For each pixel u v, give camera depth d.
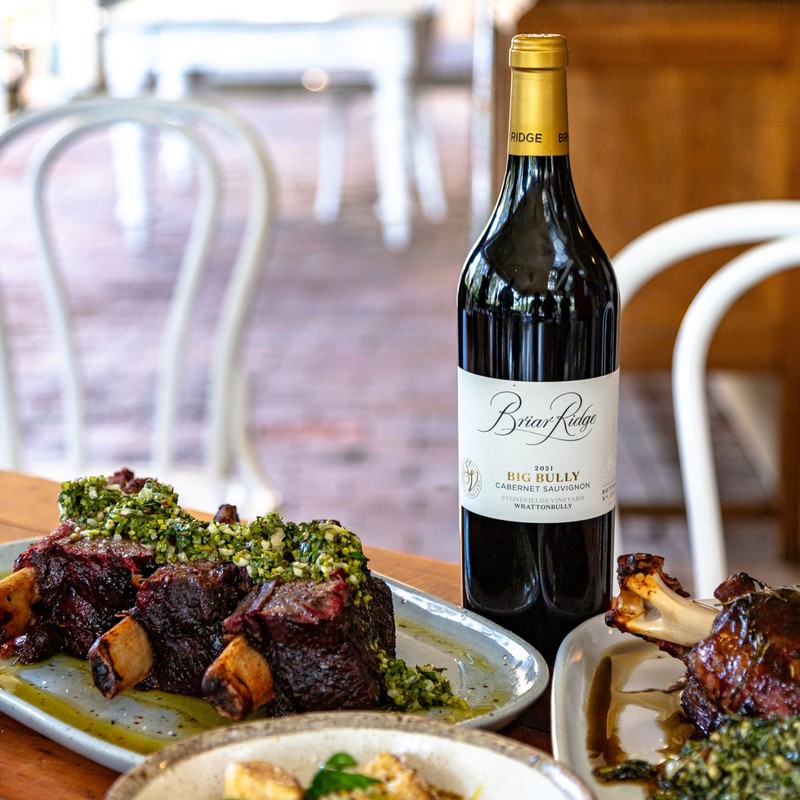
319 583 0.69
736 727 0.59
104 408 3.47
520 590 0.77
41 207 1.82
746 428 3.12
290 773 0.56
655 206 2.17
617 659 0.74
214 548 0.74
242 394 1.85
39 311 4.36
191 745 0.55
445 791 0.55
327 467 3.18
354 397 3.64
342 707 0.68
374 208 5.74
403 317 4.33
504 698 0.72
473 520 0.77
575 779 0.53
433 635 0.80
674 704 0.69
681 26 2.05
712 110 2.11
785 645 0.61
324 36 4.69
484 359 0.75
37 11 6.02
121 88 4.57
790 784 0.54
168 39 4.52
